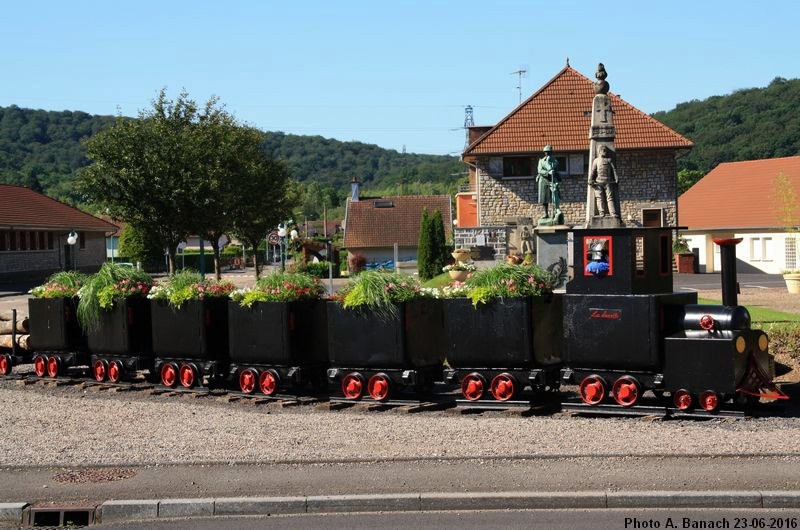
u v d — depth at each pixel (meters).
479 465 10.14
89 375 19.14
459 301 14.25
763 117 112.81
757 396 12.55
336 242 86.50
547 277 14.12
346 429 12.66
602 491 8.95
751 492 8.72
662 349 12.85
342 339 15.01
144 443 12.04
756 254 52.41
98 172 40.47
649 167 46.06
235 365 16.27
